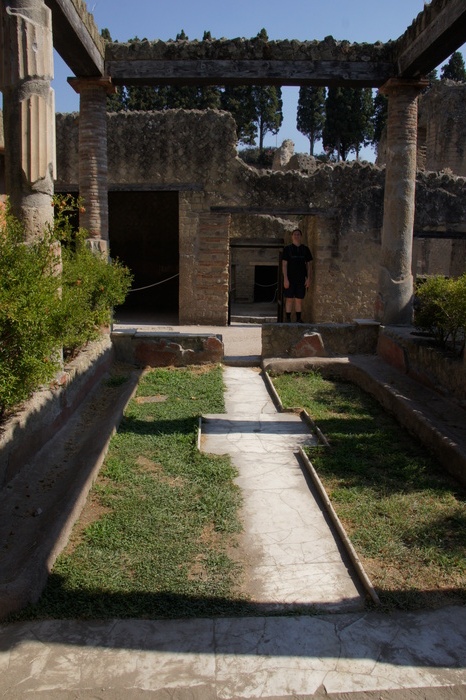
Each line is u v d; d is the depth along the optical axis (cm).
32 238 557
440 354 677
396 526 413
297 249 1073
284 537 405
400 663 285
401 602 330
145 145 1384
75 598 328
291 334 909
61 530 379
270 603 332
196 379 819
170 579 348
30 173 553
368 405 714
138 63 912
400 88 909
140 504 438
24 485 461
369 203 1426
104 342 830
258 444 584
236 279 2467
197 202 1395
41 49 552
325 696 265
